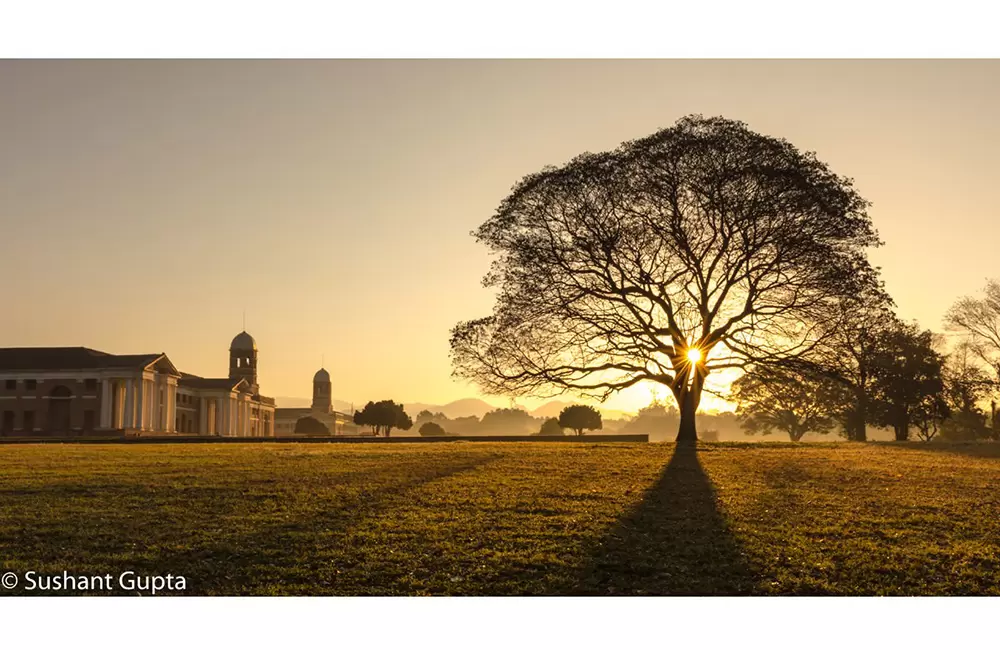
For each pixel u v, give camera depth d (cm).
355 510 2438
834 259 4250
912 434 9169
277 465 3369
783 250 4262
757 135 4353
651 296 4475
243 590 1822
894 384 7031
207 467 3297
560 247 4444
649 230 4359
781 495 2698
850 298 4328
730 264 4441
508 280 4541
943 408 7200
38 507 2475
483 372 4694
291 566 1955
